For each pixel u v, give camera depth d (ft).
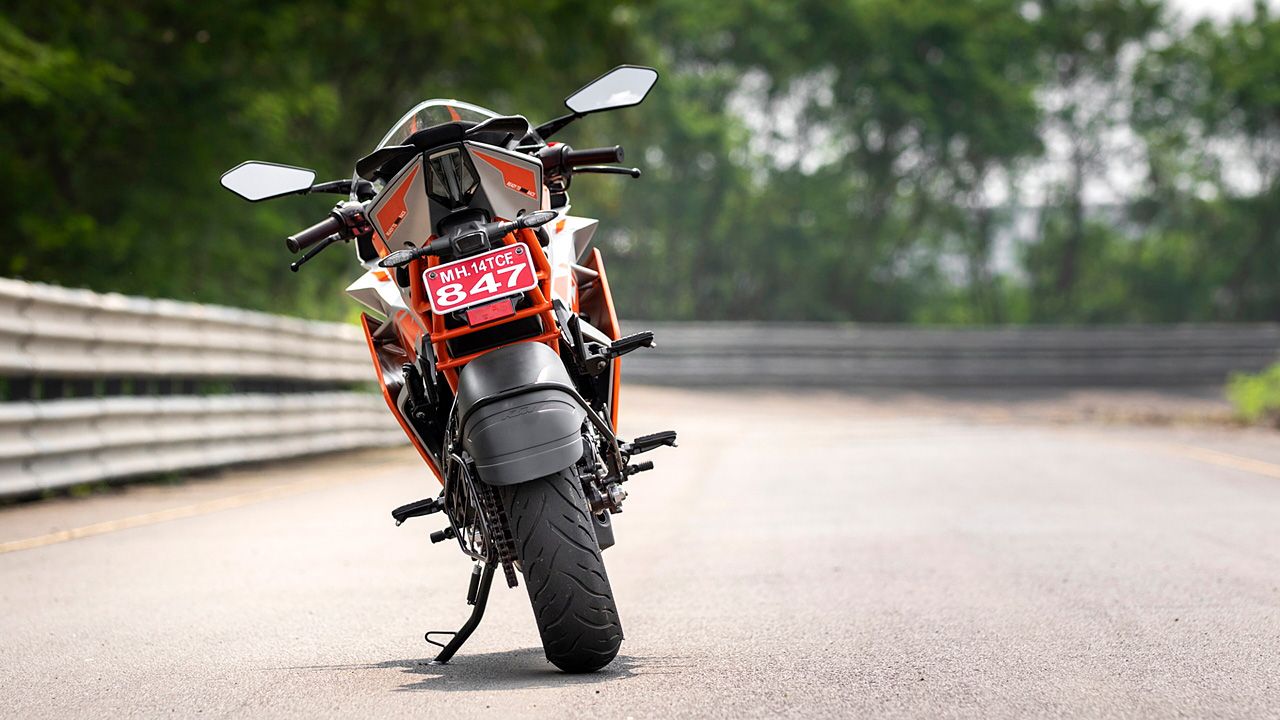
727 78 321.52
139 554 51.16
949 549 49.67
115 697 27.91
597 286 32.60
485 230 28.91
